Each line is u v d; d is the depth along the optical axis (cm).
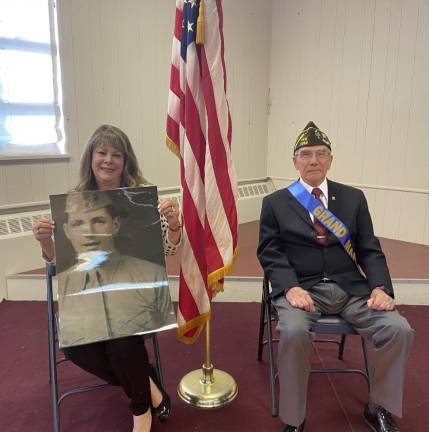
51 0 303
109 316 149
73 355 156
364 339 183
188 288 183
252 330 258
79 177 177
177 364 222
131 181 177
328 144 186
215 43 173
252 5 420
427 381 204
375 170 383
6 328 257
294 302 167
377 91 371
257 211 454
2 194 299
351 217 183
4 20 286
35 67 303
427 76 340
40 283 293
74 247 156
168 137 192
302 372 157
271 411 184
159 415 175
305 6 408
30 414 182
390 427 163
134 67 354
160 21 364
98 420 178
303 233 181
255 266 314
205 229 178
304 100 424
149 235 163
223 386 195
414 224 366
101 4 327
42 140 314
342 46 387
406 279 286
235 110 427
